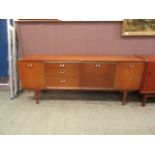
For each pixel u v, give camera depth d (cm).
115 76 280
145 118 261
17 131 227
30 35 327
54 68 280
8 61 315
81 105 297
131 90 291
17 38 326
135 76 278
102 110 282
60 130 229
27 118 255
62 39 328
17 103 303
